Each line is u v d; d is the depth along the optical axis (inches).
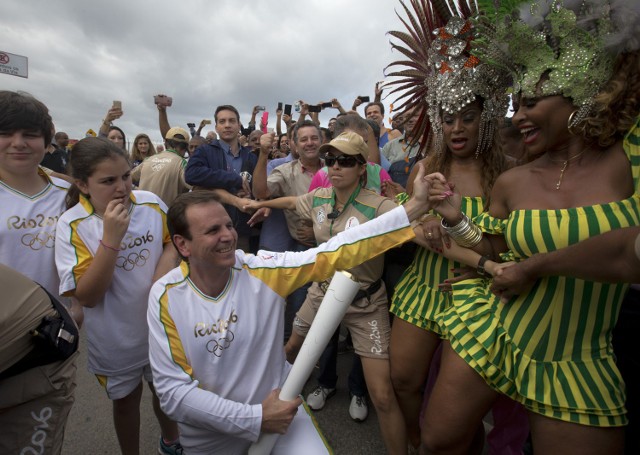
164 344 49.4
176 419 50.7
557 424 47.8
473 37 59.9
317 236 87.0
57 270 65.7
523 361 50.6
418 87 76.8
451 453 57.9
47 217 65.7
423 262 70.6
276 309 55.4
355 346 76.8
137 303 66.3
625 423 46.4
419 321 67.6
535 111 47.8
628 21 41.5
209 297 51.7
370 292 75.5
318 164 120.3
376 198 80.1
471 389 54.3
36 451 49.6
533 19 47.3
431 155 72.8
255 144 253.3
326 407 100.3
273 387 56.6
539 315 50.3
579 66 44.3
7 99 58.1
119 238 57.7
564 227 45.8
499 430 68.0
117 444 87.4
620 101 44.1
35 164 62.6
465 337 55.4
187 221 47.9
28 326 46.0
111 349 66.0
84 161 57.2
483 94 61.0
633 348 62.2
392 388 72.8
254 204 110.0
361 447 86.0
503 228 54.4
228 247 48.9
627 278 37.7
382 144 190.9
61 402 51.4
